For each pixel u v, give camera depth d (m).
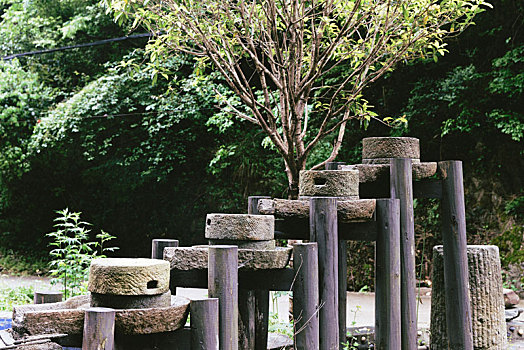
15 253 15.82
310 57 6.30
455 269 4.77
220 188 13.88
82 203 15.73
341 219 3.99
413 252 4.43
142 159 13.96
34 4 15.70
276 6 6.30
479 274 5.36
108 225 15.50
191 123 13.90
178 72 13.12
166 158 13.57
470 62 11.41
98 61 15.45
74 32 14.26
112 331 2.74
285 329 5.70
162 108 12.75
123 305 2.93
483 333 5.31
